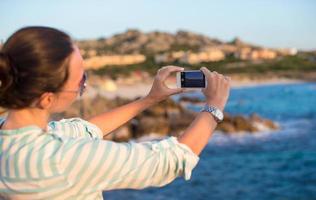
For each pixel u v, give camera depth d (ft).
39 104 4.88
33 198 4.67
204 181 65.36
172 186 59.36
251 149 94.58
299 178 69.00
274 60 529.86
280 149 94.94
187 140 4.97
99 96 132.98
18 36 4.73
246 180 67.15
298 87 404.36
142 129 105.09
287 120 155.33
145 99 6.56
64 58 4.77
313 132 119.24
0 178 4.75
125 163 4.67
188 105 209.67
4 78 4.65
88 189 4.70
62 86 4.83
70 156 4.67
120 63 479.82
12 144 4.78
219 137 107.45
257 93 335.47
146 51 643.04
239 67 499.10
